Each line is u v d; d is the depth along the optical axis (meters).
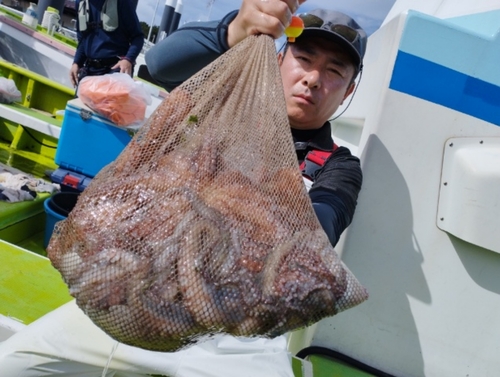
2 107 3.79
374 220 2.02
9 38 6.12
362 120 2.46
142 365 1.65
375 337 2.08
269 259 1.04
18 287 2.08
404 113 1.97
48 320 1.69
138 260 1.00
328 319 2.09
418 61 1.93
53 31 6.89
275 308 0.99
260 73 1.31
